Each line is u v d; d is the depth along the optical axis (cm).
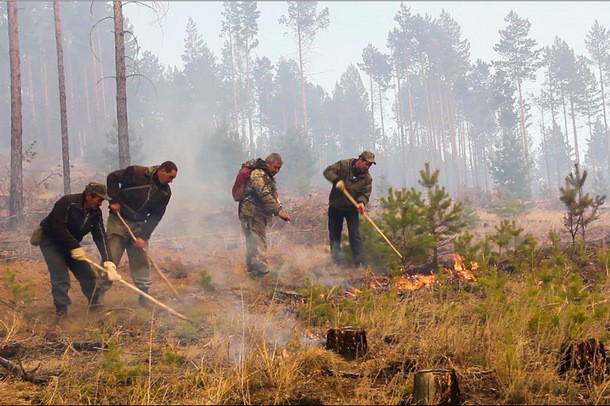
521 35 7131
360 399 414
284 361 477
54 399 428
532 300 603
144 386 438
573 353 475
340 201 937
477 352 523
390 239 952
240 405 420
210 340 565
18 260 1062
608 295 729
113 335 581
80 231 655
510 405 422
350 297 768
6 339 574
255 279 895
